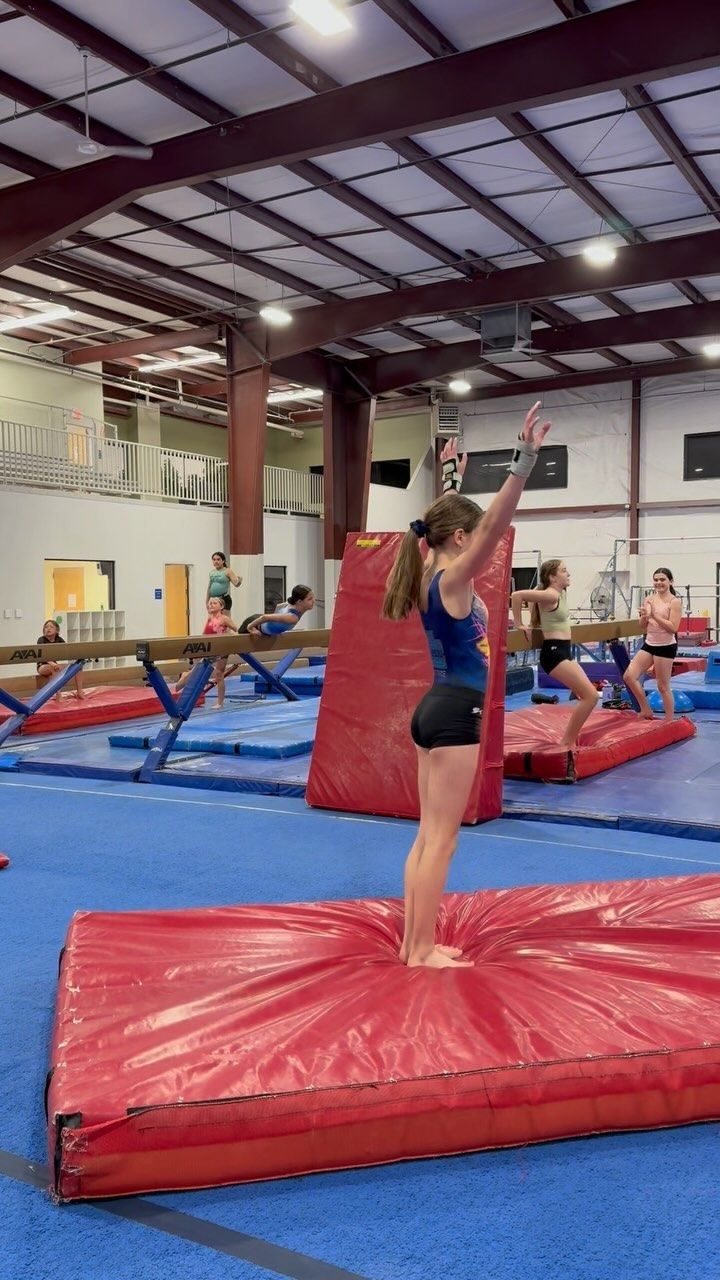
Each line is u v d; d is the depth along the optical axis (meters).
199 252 13.41
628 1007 2.38
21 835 5.32
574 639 7.16
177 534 18.00
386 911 3.24
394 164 10.89
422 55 8.57
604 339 16.73
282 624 7.63
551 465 21.38
